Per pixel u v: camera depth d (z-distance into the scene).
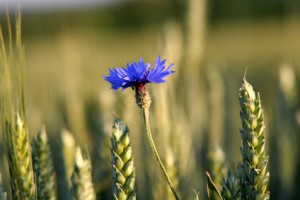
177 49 5.54
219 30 16.30
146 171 4.07
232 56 12.29
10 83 2.82
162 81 2.71
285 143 5.98
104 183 4.55
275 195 5.98
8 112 2.84
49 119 6.93
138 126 4.79
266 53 11.73
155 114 3.89
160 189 3.75
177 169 3.79
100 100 5.31
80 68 7.46
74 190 3.03
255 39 12.98
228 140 5.86
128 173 2.60
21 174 2.83
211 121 5.67
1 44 2.78
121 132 2.59
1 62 2.79
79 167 3.02
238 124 6.19
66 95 6.31
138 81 2.73
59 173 4.56
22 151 2.83
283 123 6.09
